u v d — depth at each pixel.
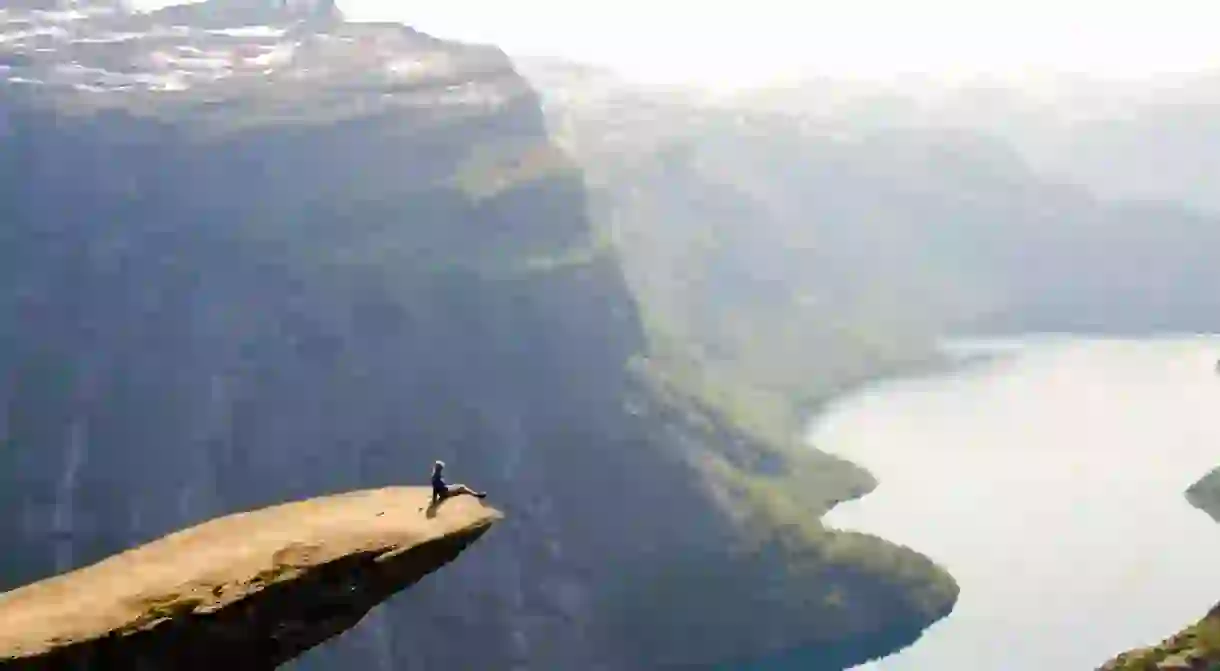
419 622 135.50
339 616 25.33
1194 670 66.69
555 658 138.75
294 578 24.73
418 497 28.05
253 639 24.38
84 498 138.50
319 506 27.73
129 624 23.30
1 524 135.12
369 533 26.06
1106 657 138.62
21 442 139.38
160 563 25.14
